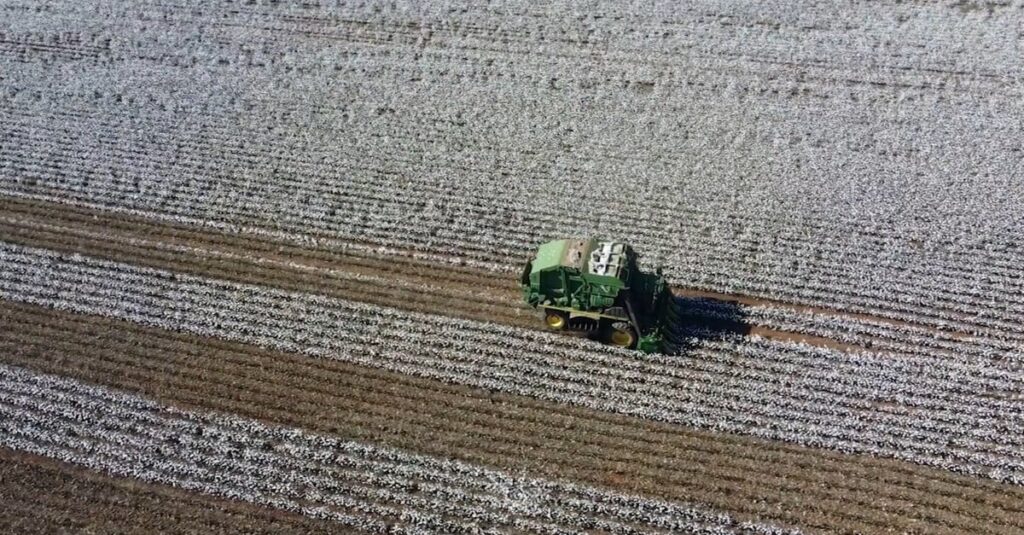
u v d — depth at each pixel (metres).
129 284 23.83
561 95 32.28
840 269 24.08
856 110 31.03
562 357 21.19
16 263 24.58
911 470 18.34
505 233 25.70
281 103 32.19
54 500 17.97
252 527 17.42
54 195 27.61
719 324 22.39
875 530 17.11
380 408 19.98
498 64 34.16
